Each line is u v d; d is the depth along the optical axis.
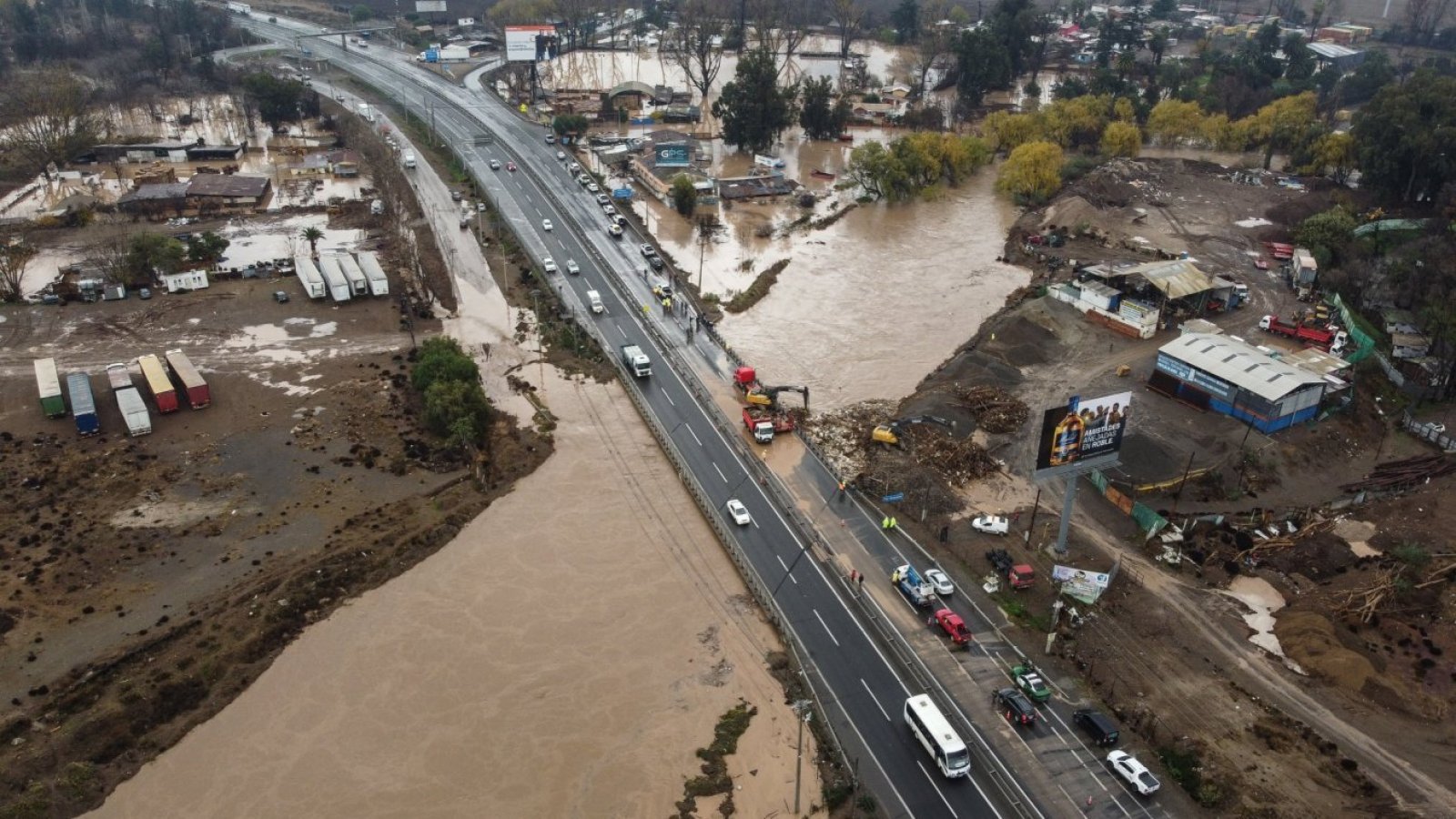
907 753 70.56
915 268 173.00
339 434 113.94
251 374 126.75
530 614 85.50
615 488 104.38
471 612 85.94
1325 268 164.50
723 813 65.81
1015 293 160.38
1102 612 84.94
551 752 71.31
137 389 122.00
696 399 123.25
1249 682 77.31
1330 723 73.19
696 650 81.31
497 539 95.94
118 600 86.38
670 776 69.06
